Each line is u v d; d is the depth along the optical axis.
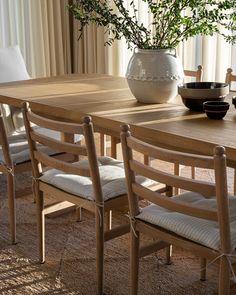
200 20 2.60
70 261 2.59
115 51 5.36
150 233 2.03
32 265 2.55
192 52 4.96
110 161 2.65
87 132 2.10
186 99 2.51
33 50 5.27
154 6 2.64
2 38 5.07
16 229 2.95
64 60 5.50
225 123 2.26
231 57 4.75
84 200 2.30
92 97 2.89
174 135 2.08
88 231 2.92
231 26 2.63
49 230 2.93
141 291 2.31
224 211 1.70
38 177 2.51
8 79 3.97
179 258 2.60
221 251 1.78
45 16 5.23
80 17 2.74
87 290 2.33
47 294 2.30
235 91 3.03
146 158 3.25
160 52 2.63
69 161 2.98
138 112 2.50
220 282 1.80
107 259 2.60
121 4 2.60
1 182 3.67
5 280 2.42
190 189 1.74
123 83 3.35
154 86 2.63
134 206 2.05
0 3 5.00
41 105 2.73
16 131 3.52
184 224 1.91
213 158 1.64
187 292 2.30
